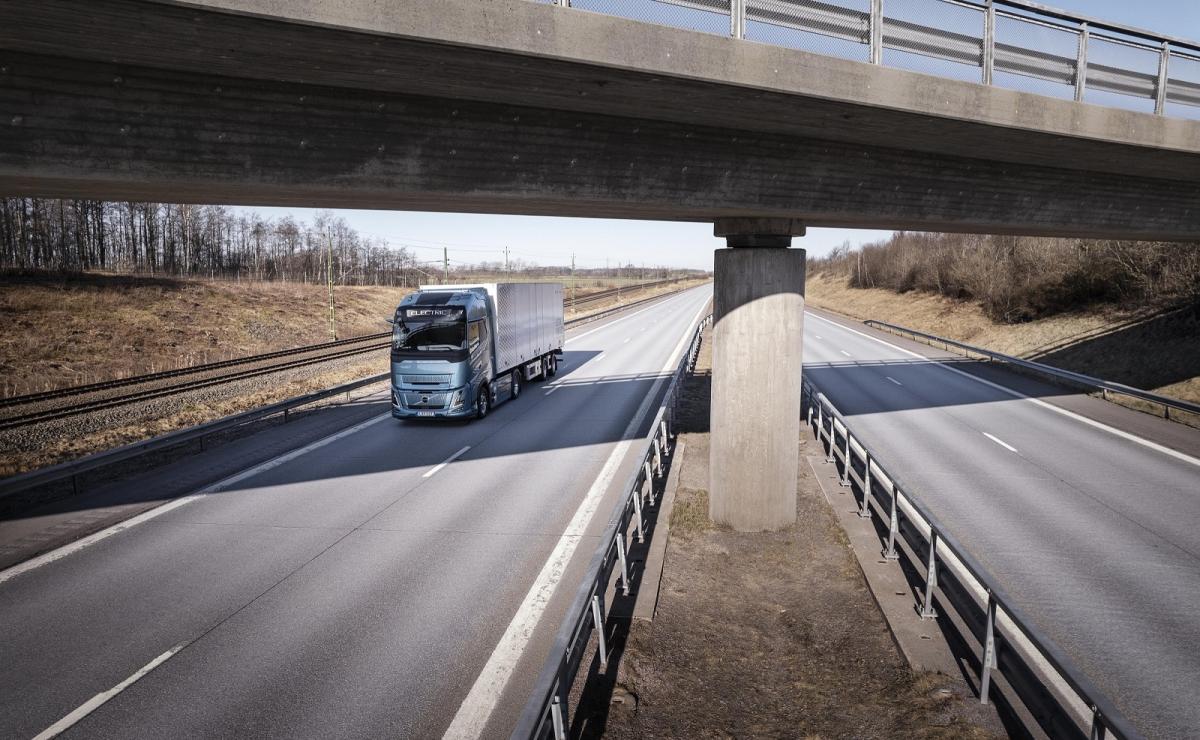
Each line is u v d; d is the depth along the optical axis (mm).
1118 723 3504
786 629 7090
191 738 5328
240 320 40750
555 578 8227
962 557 5965
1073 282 32594
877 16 7824
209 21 4984
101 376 26500
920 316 46875
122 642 6781
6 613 7402
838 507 10562
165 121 6160
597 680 5988
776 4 7250
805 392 18906
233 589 7980
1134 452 14391
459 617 7281
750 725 5461
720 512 10031
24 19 4820
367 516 10531
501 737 5340
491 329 19078
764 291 9586
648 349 34312
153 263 81312
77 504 11133
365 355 33156
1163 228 14453
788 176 9398
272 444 15414
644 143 8289
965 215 11656
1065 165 11484
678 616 7242
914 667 6102
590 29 6051
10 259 58688
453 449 14828
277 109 6488
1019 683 5090
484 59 5949
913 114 7977
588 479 12406
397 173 7195
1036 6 8930
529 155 7797
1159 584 8031
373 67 6070
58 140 5820
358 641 6793
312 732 5402
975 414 18406
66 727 5453
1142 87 10180
